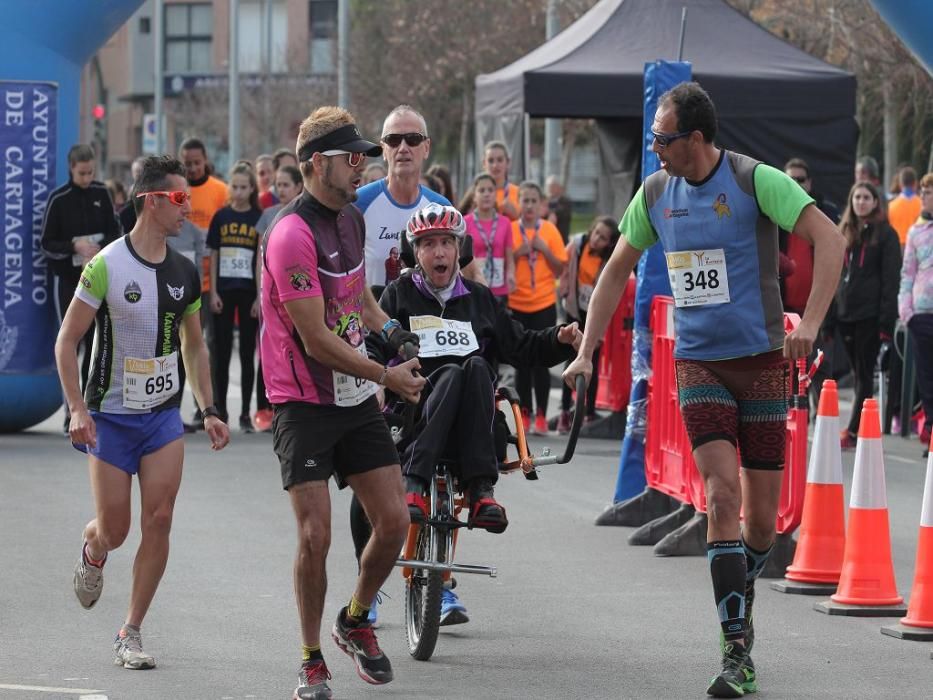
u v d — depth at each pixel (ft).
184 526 99.50
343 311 59.72
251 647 70.03
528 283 145.18
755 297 62.34
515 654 69.46
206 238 146.20
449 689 63.41
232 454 132.57
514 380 150.92
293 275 57.77
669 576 86.79
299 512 59.57
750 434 63.36
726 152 62.59
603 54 167.12
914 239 135.54
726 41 168.35
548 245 145.59
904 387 147.13
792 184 61.11
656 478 100.73
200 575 85.15
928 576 73.87
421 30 401.49
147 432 66.28
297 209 58.95
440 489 67.82
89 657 67.82
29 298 139.03
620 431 146.20
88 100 528.22
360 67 431.43
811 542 83.97
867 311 137.90
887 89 248.73
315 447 59.57
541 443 141.38
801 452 85.81
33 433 144.66
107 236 137.18
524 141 166.50
